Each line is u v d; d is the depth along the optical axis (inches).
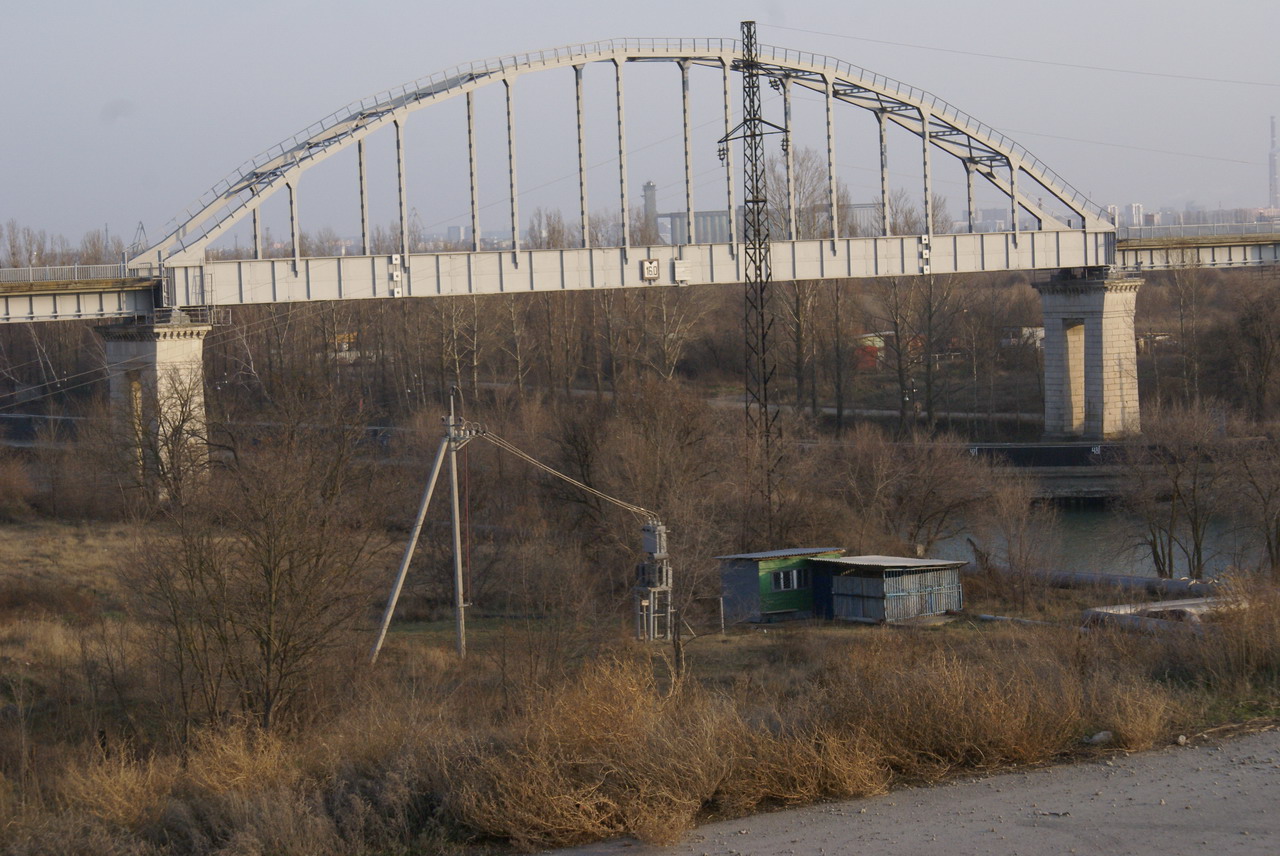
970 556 2386.8
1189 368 3698.3
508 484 2488.9
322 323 4101.9
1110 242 3595.0
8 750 1061.1
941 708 612.1
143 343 2746.1
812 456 2571.4
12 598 1808.6
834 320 3956.7
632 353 3757.4
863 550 2319.1
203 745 831.1
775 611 1935.3
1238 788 534.9
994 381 4136.3
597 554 2193.7
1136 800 526.9
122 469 2556.6
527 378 4276.6
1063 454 3085.6
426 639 1633.9
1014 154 3491.6
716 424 2623.0
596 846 522.6
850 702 637.3
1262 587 889.5
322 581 1233.4
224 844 543.8
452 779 574.9
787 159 3272.6
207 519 1320.1
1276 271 4313.5
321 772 639.8
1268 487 2196.1
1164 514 2411.4
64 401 4308.6
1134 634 915.4
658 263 3129.9
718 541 2135.8
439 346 3887.8
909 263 3358.8
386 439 3147.1
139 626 1441.9
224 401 3070.9
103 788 632.4
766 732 595.2
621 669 889.5
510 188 3075.8
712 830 526.9
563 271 3053.6
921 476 2474.2
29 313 2632.9
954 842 487.8
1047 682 677.3
